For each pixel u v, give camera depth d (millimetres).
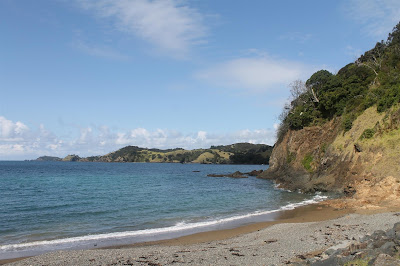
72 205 33656
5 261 14977
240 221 24922
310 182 46219
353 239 15242
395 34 62531
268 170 78938
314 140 57688
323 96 58625
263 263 12500
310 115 61281
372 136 38125
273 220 25078
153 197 41281
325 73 68562
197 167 185750
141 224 24172
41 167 152750
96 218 26500
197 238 19469
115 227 23094
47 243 18547
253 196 42188
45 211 29766
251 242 17281
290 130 67562
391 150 33719
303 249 14523
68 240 19172
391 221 19422
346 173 39062
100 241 18938
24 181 67812
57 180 71750
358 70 57969
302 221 23875
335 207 29062
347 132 45344
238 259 13406
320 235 17391
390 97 39875
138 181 71438
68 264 13555
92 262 13789
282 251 14406
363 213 24219
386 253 9750
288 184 53812
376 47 63656
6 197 40438
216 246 16781
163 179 79250
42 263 13711
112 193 45875
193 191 49562
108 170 128875
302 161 56812
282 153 70938
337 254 11438
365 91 50594
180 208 31938
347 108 51312
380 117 39812
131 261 13789
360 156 37844
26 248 17500
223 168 172250
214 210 30734
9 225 23609
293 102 72562
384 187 29375
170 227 22906
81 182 66688
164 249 16328
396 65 51344
